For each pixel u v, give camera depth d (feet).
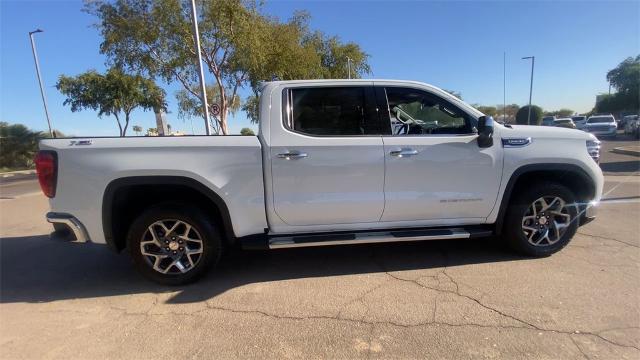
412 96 13.24
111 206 11.89
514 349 8.75
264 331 9.82
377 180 12.63
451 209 13.19
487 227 13.85
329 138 12.42
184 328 10.10
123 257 15.94
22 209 29.09
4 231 21.35
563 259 13.78
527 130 13.51
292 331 9.78
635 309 10.28
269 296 11.76
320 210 12.57
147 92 93.09
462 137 12.94
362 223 13.05
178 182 11.84
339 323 10.09
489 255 14.43
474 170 13.02
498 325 9.71
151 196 12.85
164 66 52.54
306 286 12.37
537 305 10.61
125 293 12.37
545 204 13.66
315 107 12.69
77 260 15.72
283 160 12.17
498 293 11.38
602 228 17.29
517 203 13.51
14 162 94.48
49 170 11.75
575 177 14.02
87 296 12.24
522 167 13.23
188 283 12.71
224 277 13.32
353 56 96.27
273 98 12.52
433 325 9.82
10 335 10.00
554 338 9.11
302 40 82.84
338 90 12.83
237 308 11.07
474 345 8.94
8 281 13.60
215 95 89.35
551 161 13.28
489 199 13.26
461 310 10.50
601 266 13.08
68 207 11.88
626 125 96.73
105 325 10.39
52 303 11.81
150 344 9.42
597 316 9.98
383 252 15.17
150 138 11.95
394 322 10.02
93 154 11.71
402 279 12.62
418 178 12.81
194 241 12.48
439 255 14.64
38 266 15.10
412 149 12.63
